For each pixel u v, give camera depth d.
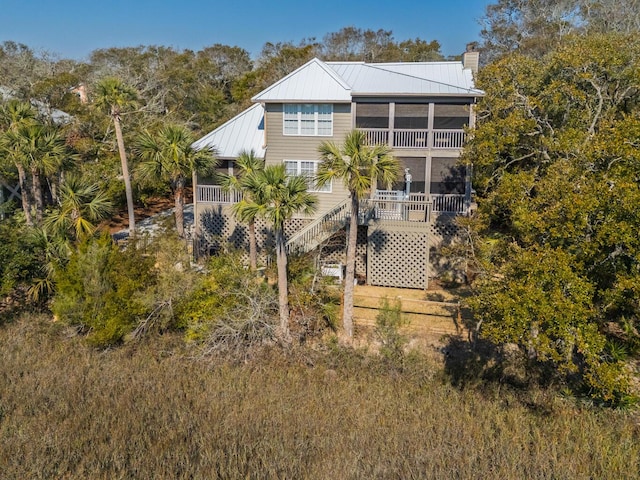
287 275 15.75
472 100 19.72
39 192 20.39
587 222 9.30
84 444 9.63
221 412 11.00
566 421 10.61
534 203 11.10
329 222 18.95
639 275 8.95
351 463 9.02
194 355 14.07
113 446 9.48
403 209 18.89
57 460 9.03
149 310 14.72
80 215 18.42
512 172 17.78
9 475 8.51
